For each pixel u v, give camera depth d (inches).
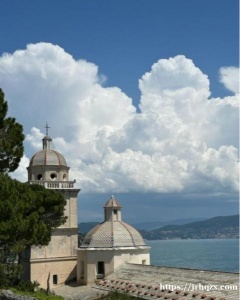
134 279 2257.6
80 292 2356.1
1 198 1702.8
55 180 2736.2
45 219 2191.2
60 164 2770.7
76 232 2714.1
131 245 2529.5
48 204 2150.6
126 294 2079.2
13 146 1824.6
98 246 2508.6
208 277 1940.2
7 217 1681.8
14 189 1748.3
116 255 2485.2
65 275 2637.8
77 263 2603.3
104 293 2241.6
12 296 1695.4
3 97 1828.2
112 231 2554.1
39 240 1786.4
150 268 2316.7
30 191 1861.5
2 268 1722.4
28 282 2005.4
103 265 2484.0
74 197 2733.8
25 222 1707.7
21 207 1722.4
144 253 2583.7
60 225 2461.9
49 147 2866.6
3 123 1819.6
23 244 1717.5
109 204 2650.1
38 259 2576.3
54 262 2618.1
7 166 1844.2
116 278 2372.0
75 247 2694.4
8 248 1754.4
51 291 2391.7
